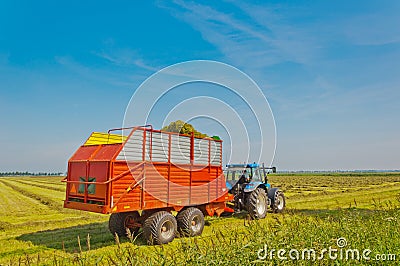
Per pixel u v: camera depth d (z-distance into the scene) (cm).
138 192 809
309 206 1633
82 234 971
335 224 601
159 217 825
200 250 445
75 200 844
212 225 1073
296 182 5006
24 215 1386
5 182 4647
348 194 2334
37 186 3516
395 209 759
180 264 422
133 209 795
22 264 658
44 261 684
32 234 980
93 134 907
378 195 2212
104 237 919
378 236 551
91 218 1289
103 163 778
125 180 785
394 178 6038
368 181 4853
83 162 832
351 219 632
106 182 750
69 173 870
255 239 473
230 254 428
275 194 1357
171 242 836
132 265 424
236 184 1205
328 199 1998
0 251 779
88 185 811
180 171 913
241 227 997
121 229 905
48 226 1121
